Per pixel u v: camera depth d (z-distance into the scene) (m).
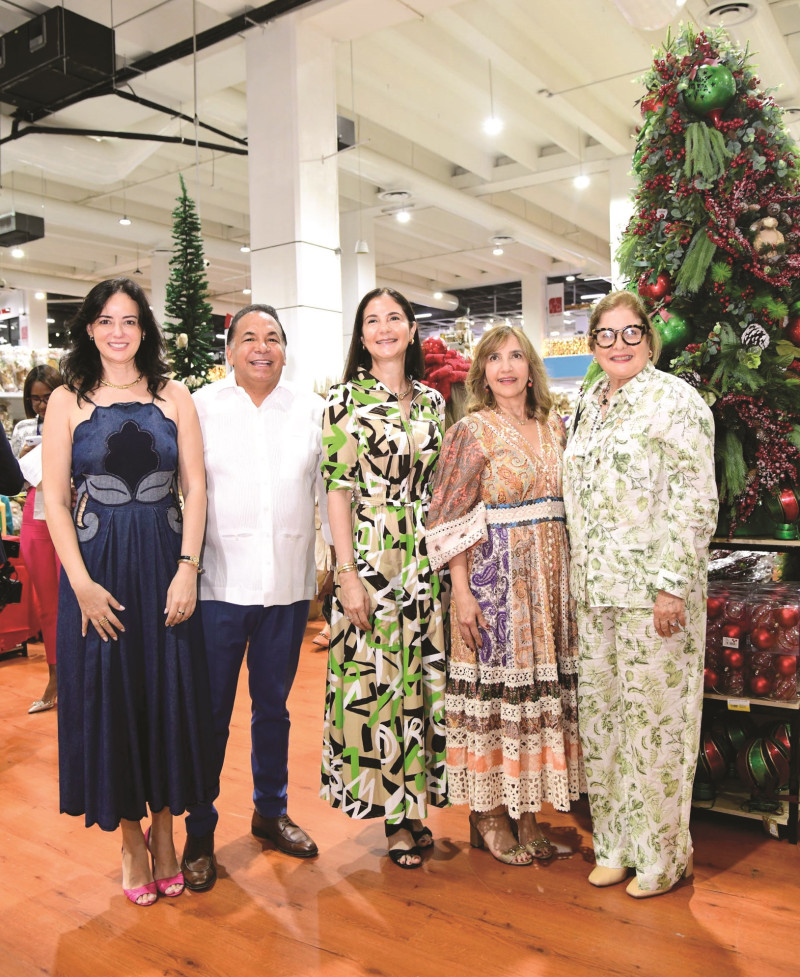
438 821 2.84
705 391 2.65
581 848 2.62
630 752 2.32
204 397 2.51
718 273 2.63
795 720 2.57
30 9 7.37
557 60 8.99
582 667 2.39
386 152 11.95
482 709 2.40
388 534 2.41
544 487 2.44
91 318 2.24
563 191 14.27
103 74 6.95
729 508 2.71
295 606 2.56
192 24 7.53
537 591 2.40
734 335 2.65
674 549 2.21
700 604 2.31
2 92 7.25
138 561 2.22
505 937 2.13
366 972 2.01
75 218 12.79
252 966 2.04
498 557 2.39
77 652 2.21
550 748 2.41
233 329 2.49
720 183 2.64
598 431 2.36
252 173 7.13
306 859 2.58
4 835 2.82
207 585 2.50
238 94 9.48
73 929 2.23
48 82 7.02
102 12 7.19
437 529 2.37
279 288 7.04
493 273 19.89
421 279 21.25
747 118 2.68
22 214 11.32
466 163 11.95
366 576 2.39
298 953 2.09
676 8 5.01
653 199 2.81
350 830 2.78
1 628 5.24
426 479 2.50
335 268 7.24
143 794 2.24
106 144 9.08
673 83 2.69
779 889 2.34
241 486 2.47
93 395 2.27
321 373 7.09
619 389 2.35
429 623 2.44
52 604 4.17
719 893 2.32
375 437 2.40
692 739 2.32
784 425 2.66
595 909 2.25
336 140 7.29
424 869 2.50
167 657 2.25
